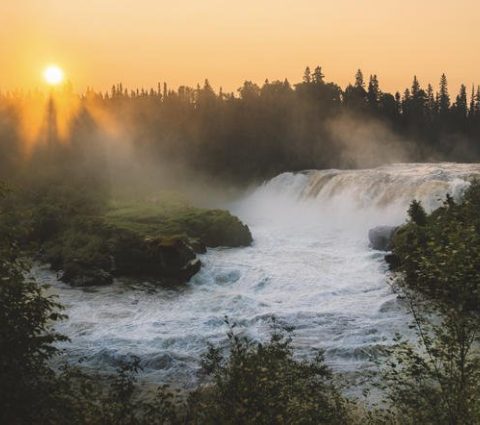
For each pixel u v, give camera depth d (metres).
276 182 60.50
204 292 26.62
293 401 7.54
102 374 16.73
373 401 14.49
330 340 19.25
